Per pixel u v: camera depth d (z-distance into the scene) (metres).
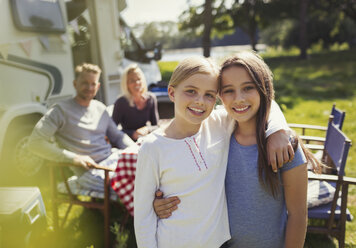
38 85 3.35
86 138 2.58
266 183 1.18
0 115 2.90
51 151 2.27
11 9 3.02
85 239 2.43
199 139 1.24
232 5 24.66
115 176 2.08
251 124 1.26
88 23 4.69
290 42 28.61
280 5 23.86
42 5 3.44
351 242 2.34
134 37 6.18
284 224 1.28
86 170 2.49
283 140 1.14
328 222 2.03
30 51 3.23
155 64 6.67
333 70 12.38
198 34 25.11
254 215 1.23
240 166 1.25
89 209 2.85
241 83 1.18
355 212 2.73
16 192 2.15
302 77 11.05
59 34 3.69
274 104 1.40
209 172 1.21
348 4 21.73
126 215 2.31
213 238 1.21
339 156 2.01
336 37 26.41
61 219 2.69
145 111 3.31
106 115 2.83
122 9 5.60
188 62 1.20
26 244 2.00
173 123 1.30
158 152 1.20
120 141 2.86
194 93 1.19
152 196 1.23
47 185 3.35
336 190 1.93
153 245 1.21
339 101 7.14
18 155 3.24
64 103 2.54
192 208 1.19
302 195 1.17
